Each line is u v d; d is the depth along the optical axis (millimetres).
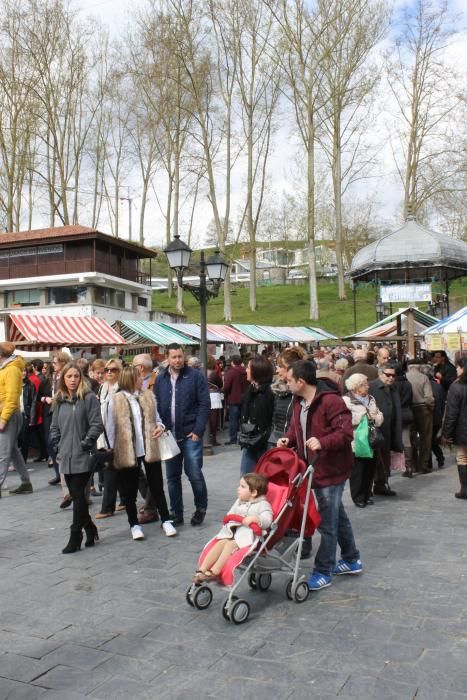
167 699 3066
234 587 3996
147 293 47031
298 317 48375
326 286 67062
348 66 42000
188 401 6531
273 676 3264
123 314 43781
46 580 4930
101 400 7180
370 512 6961
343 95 43562
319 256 83500
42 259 41469
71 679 3303
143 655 3562
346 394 7996
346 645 3604
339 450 4527
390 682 3150
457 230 43312
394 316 15414
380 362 9055
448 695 3008
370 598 4348
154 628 3941
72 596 4562
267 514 4199
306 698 3027
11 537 6277
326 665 3361
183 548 5727
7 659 3561
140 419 6129
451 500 7504
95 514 7328
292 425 4918
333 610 4156
